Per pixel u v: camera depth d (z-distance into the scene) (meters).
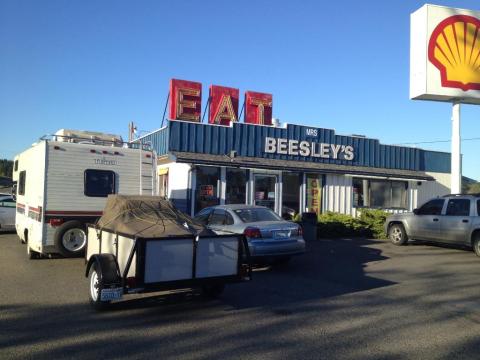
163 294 8.30
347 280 9.72
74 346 5.49
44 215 10.75
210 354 5.25
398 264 11.83
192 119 19.42
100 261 6.98
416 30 18.00
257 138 18.83
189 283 6.92
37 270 10.31
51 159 10.91
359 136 21.73
